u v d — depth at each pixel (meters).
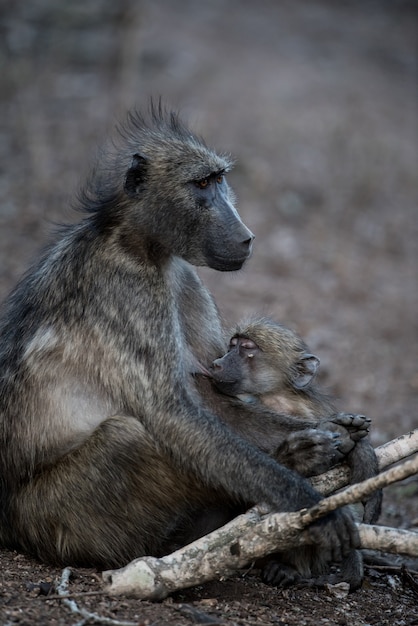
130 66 31.61
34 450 9.32
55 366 9.36
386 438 14.73
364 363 17.97
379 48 45.78
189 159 9.94
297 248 23.03
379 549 8.30
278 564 9.26
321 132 31.30
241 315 18.70
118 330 9.20
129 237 9.61
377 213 26.61
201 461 8.88
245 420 9.77
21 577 8.76
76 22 34.41
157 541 9.34
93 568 9.22
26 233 20.33
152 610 8.00
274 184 26.47
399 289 22.16
